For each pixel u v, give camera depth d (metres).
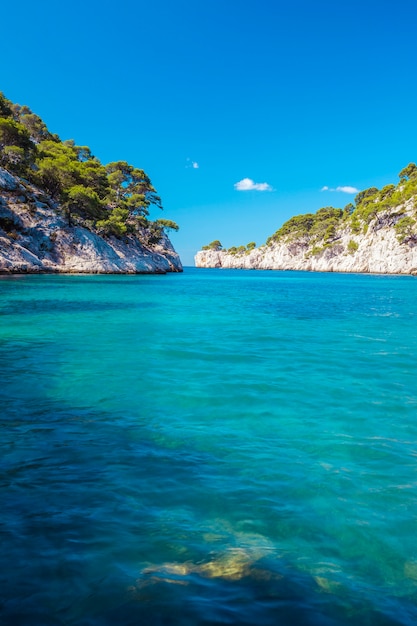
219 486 5.04
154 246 112.44
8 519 4.25
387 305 30.66
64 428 6.82
